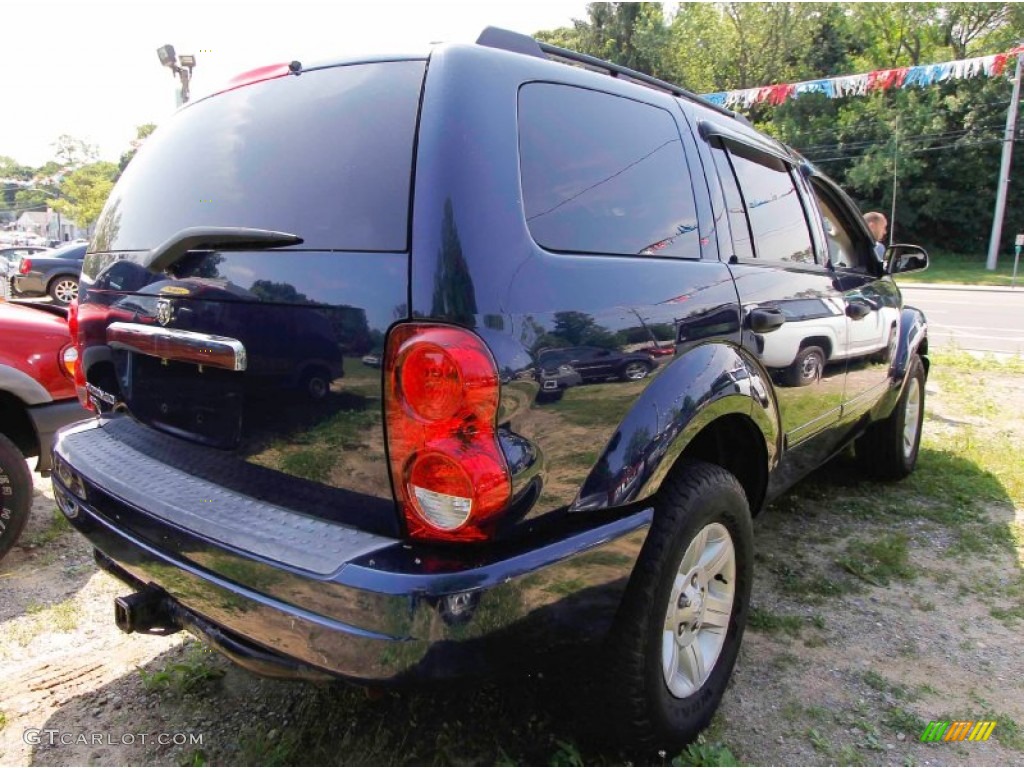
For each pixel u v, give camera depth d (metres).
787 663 2.66
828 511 4.08
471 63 1.76
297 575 1.56
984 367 8.38
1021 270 30.84
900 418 4.25
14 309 3.61
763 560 3.47
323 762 2.12
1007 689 2.52
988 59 21.42
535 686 2.12
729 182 2.56
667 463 1.93
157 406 2.14
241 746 2.21
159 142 2.38
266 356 1.77
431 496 1.55
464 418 1.51
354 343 1.62
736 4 39.44
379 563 1.53
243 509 1.81
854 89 22.95
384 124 1.73
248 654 1.73
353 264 1.63
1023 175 35.41
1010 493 4.34
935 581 3.28
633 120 2.18
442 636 1.47
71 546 3.60
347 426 1.65
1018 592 3.18
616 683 1.96
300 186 1.80
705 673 2.29
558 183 1.83
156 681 2.47
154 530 1.85
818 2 38.78
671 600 2.09
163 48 7.45
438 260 1.55
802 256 3.05
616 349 1.82
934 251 38.09
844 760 2.18
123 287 2.21
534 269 1.67
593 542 1.73
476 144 1.66
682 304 2.08
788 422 2.75
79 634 2.83
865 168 36.69
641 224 2.06
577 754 2.09
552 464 1.66
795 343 2.71
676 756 2.20
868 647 2.76
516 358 1.58
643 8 38.78
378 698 1.74
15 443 3.53
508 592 1.55
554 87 1.95
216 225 1.96
